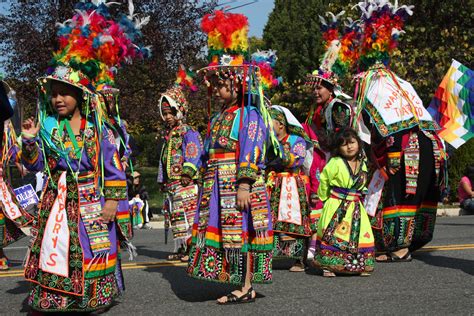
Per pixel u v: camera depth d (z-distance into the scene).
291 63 38.56
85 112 4.72
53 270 4.55
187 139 7.87
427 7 20.95
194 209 7.93
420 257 7.59
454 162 17.92
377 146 7.49
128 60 5.17
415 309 5.00
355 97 7.68
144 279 6.51
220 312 4.98
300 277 6.55
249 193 5.17
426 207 7.55
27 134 4.81
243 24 5.39
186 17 18.73
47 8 16.97
